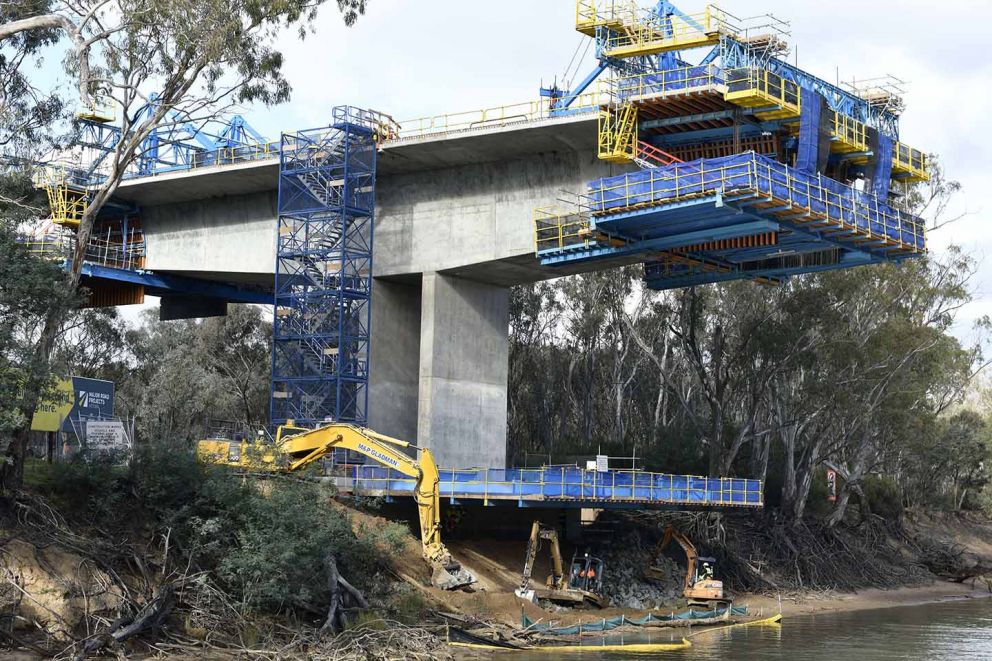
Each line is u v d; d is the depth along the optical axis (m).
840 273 66.00
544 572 49.41
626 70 48.41
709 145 48.22
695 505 50.53
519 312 91.06
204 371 86.38
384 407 55.56
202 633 32.31
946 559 82.12
